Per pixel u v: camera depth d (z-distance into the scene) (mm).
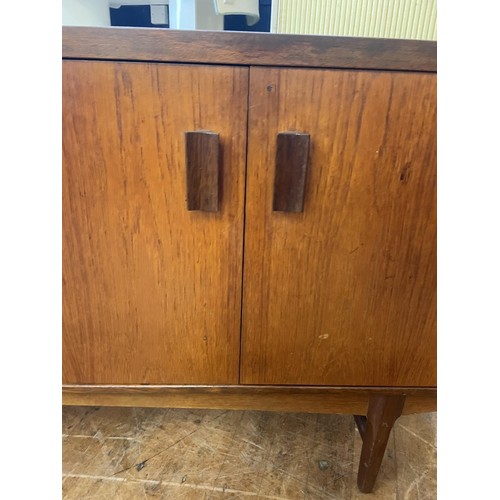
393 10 796
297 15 818
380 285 543
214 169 472
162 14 942
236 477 714
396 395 606
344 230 515
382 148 479
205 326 566
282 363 588
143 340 574
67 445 777
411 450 784
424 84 457
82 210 503
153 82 453
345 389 602
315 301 552
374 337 573
